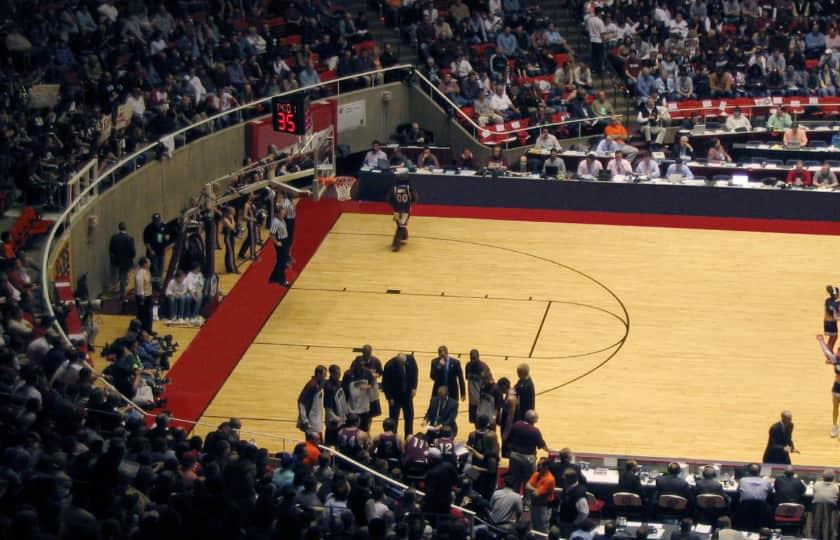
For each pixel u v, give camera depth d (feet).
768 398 103.55
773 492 82.84
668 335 113.70
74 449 68.90
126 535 58.03
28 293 94.58
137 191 123.85
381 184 143.02
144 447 70.23
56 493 61.31
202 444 80.89
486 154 154.20
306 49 152.15
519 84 161.89
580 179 141.28
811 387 105.29
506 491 78.18
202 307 117.29
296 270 126.00
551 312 117.91
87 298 108.78
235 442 75.46
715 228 136.87
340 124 150.61
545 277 125.18
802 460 94.84
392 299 120.37
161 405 97.55
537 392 104.06
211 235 117.29
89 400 77.41
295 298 120.37
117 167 116.37
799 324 115.75
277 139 142.31
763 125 158.71
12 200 111.34
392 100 156.35
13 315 86.58
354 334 113.60
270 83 146.72
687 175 141.49
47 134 118.42
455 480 78.48
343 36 157.28
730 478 86.07
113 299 118.73
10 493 61.21
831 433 98.02
